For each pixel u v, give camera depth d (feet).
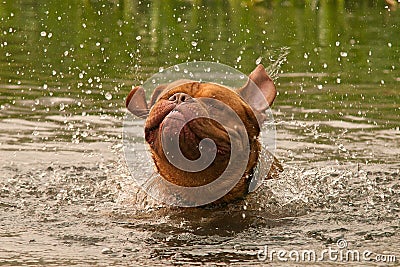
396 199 52.08
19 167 58.49
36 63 93.66
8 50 100.58
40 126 69.31
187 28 115.44
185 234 43.93
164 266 38.06
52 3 137.69
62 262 38.45
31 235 43.14
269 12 130.82
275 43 105.70
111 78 86.43
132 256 39.68
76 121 71.10
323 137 67.00
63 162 60.08
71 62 94.12
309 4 137.80
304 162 60.49
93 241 42.32
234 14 128.26
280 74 89.66
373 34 112.88
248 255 40.06
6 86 82.53
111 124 70.38
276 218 47.47
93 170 58.44
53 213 48.03
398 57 98.84
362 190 53.98
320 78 88.07
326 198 52.06
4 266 37.60
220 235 43.93
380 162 60.80
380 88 83.71
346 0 142.10
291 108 75.66
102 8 132.98
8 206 49.34
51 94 79.82
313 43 106.42
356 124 70.79
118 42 106.01
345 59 97.35
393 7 133.49
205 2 138.41
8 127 68.69
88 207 49.80
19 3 136.98
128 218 47.32
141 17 124.57
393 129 69.41
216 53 98.53
